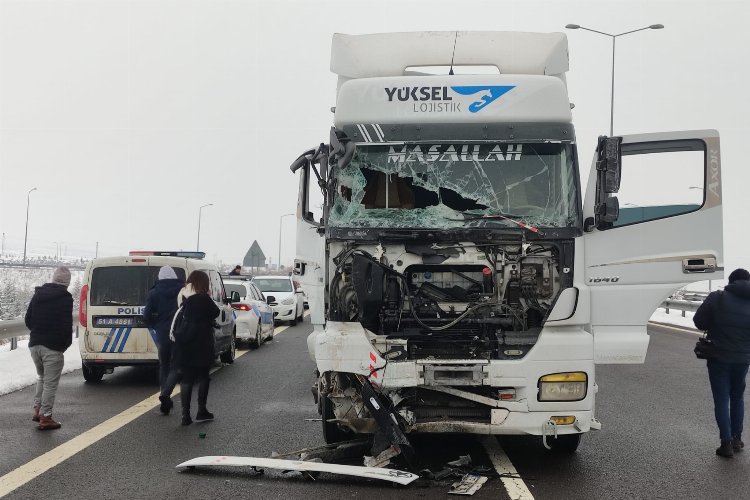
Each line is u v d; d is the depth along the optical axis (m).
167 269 9.66
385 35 8.17
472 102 6.73
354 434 7.24
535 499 5.67
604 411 9.36
